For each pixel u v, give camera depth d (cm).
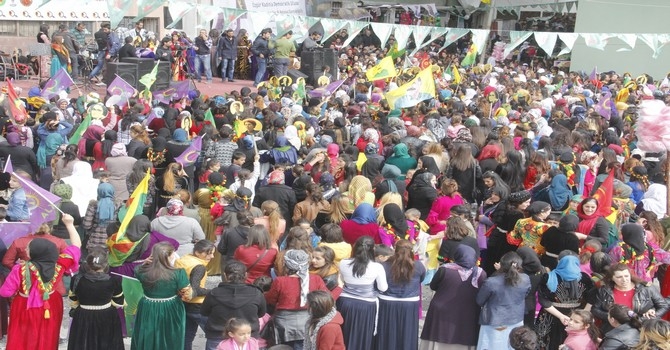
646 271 909
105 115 1517
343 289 838
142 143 1307
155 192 1183
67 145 1267
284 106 1705
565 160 1266
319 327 735
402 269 838
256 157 1238
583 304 845
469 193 1266
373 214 968
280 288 798
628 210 1104
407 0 4531
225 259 943
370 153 1304
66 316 1001
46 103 1600
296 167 1205
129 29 2744
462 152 1262
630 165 1306
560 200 1155
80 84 2452
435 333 858
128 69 2206
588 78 3203
